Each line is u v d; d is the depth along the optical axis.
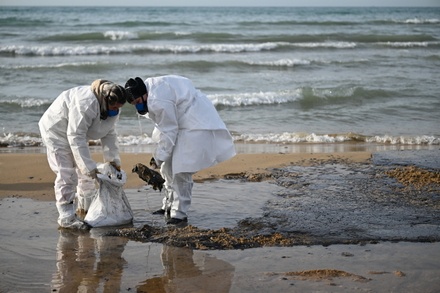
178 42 26.19
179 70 18.00
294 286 4.39
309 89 14.15
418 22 44.53
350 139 10.50
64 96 5.67
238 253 5.10
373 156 8.85
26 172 7.88
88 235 5.62
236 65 18.95
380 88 15.11
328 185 7.21
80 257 5.05
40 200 6.72
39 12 61.84
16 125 11.41
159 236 5.54
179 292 4.32
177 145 5.72
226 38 27.36
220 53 23.02
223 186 7.21
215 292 4.32
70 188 5.80
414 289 4.32
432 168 8.07
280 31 32.84
